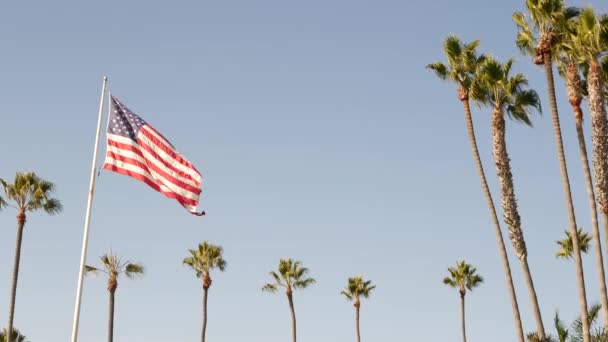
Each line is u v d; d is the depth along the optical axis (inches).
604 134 1055.0
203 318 2532.0
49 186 1913.1
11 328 1802.4
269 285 2780.5
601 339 1057.5
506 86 1222.3
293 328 2733.8
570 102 1112.8
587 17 1068.5
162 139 858.1
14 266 1845.5
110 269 2064.5
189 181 850.8
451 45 1278.3
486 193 1230.9
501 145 1209.4
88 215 816.3
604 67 1121.4
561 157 1104.2
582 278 1063.0
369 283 3036.4
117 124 842.2
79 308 783.7
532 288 1154.7
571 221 1083.9
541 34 1127.0
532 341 1181.7
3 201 1872.5
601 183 1045.2
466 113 1274.6
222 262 2588.6
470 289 2741.1
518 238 1175.0
